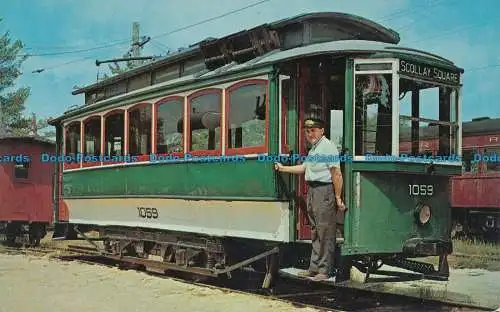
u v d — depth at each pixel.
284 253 8.84
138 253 11.95
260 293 9.21
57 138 15.03
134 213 11.57
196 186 9.65
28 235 18.20
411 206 8.07
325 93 8.54
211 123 9.38
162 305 7.98
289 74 8.35
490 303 8.70
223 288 9.36
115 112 12.06
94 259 14.20
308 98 8.41
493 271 12.67
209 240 9.78
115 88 12.98
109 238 12.70
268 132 8.27
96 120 12.81
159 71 11.43
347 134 7.79
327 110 8.55
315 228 7.67
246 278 10.66
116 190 11.94
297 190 8.34
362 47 7.92
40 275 10.82
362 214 7.71
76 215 13.84
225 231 9.19
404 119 7.89
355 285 9.51
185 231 10.08
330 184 7.61
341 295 9.03
